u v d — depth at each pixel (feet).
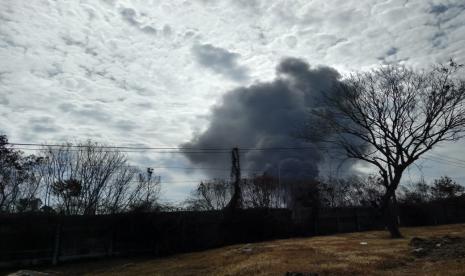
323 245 76.59
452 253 54.70
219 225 108.37
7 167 109.81
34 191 114.32
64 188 118.93
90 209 120.16
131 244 93.81
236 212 113.80
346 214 144.87
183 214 102.68
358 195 182.50
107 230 90.94
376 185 180.04
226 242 107.45
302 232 127.65
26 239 79.61
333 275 45.11
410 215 167.94
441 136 97.81
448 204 182.19
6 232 77.87
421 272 45.52
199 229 104.78
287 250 69.72
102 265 79.46
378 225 149.79
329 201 165.37
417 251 59.26
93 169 127.54
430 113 97.50
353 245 74.28
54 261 81.10
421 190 191.72
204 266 65.67
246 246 84.89
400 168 99.30
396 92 100.53
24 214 81.35
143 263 78.48
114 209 100.89
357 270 47.32
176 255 91.76
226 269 57.26
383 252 60.95
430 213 173.58
